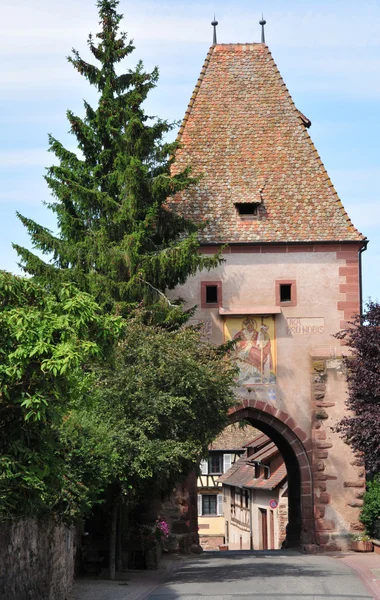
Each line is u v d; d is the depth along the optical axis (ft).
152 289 105.81
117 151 108.37
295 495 126.62
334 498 116.78
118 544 89.61
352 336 94.22
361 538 115.24
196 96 129.39
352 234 120.06
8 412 46.42
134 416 83.66
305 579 80.43
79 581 81.10
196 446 84.58
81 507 63.16
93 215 109.29
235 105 128.57
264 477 188.55
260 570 90.27
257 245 119.14
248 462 199.52
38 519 57.16
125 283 103.40
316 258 119.44
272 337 118.52
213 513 247.50
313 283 119.03
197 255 108.17
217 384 88.74
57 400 46.93
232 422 117.80
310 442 117.50
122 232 107.45
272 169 124.16
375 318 94.22
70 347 44.34
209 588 74.23
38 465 47.32
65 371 43.80
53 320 45.19
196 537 115.34
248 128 127.03
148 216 106.22
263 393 117.80
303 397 118.11
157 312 104.32
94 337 49.08
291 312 118.73
